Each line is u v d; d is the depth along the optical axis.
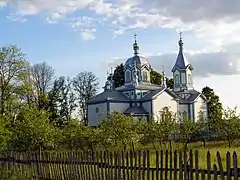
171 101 77.06
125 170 12.95
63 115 85.75
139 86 77.56
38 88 78.12
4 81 54.25
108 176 13.52
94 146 31.02
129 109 75.62
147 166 12.13
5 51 54.81
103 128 31.62
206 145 43.97
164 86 77.75
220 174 10.11
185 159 11.06
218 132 46.16
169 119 41.34
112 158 13.44
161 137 38.03
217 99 100.12
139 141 35.38
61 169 15.80
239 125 43.22
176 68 87.69
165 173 11.57
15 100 48.41
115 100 75.12
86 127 32.56
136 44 83.38
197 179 10.69
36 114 30.95
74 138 31.06
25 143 28.95
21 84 55.84
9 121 31.94
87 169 14.43
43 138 29.16
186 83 86.69
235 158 9.88
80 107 89.06
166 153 11.70
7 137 28.73
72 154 15.19
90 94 90.00
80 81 90.38
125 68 82.62
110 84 81.19
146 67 83.19
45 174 16.81
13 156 19.47
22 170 18.58
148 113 74.56
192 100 82.56
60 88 86.56
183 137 43.22
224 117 44.75
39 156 17.30
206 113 84.81
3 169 19.98
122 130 31.53
